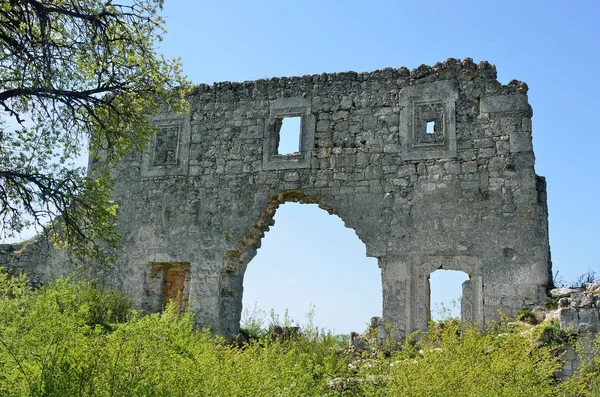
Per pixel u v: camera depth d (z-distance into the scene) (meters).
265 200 16.64
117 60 12.73
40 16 11.37
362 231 15.73
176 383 8.16
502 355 9.40
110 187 13.57
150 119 18.14
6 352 8.01
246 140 17.19
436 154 15.61
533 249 14.49
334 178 16.23
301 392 9.79
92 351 8.03
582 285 14.62
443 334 10.59
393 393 8.82
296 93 17.02
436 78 16.02
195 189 17.33
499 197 14.96
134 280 17.25
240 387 8.45
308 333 15.75
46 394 7.38
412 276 15.13
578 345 10.27
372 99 16.41
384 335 14.90
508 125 15.28
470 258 14.84
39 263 18.08
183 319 9.61
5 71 12.41
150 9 12.55
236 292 16.91
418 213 15.41
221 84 17.77
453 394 8.54
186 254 16.98
